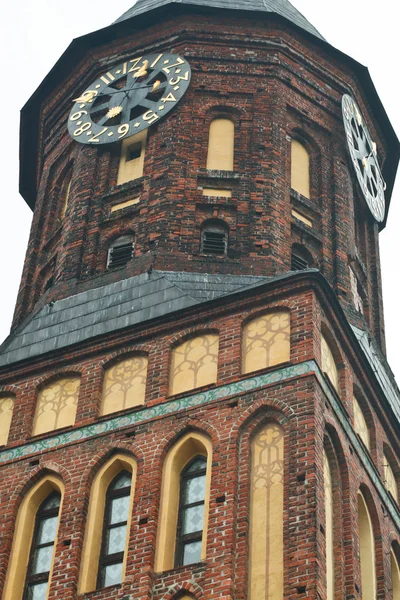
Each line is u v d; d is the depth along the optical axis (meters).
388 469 40.72
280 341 37.12
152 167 46.66
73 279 44.28
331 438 36.16
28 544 36.34
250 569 32.66
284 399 35.47
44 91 53.78
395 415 41.53
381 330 48.53
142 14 51.19
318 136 49.62
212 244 44.28
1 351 41.72
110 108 49.38
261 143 47.31
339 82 51.69
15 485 37.38
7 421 39.59
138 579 33.50
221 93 48.78
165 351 38.53
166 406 37.03
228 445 35.16
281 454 34.62
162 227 44.34
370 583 36.12
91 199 47.06
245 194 45.53
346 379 38.50
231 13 50.88
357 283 48.00
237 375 36.75
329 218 47.31
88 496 36.12
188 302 39.59
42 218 50.22
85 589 34.28
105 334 39.91
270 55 50.22
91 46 52.09
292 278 38.12
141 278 41.94
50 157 52.06
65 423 38.62
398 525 39.69
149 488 35.34
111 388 38.72
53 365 40.06
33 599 35.25
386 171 55.00
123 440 36.84
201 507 34.88
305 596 31.31
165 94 48.72
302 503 33.06
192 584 32.81
